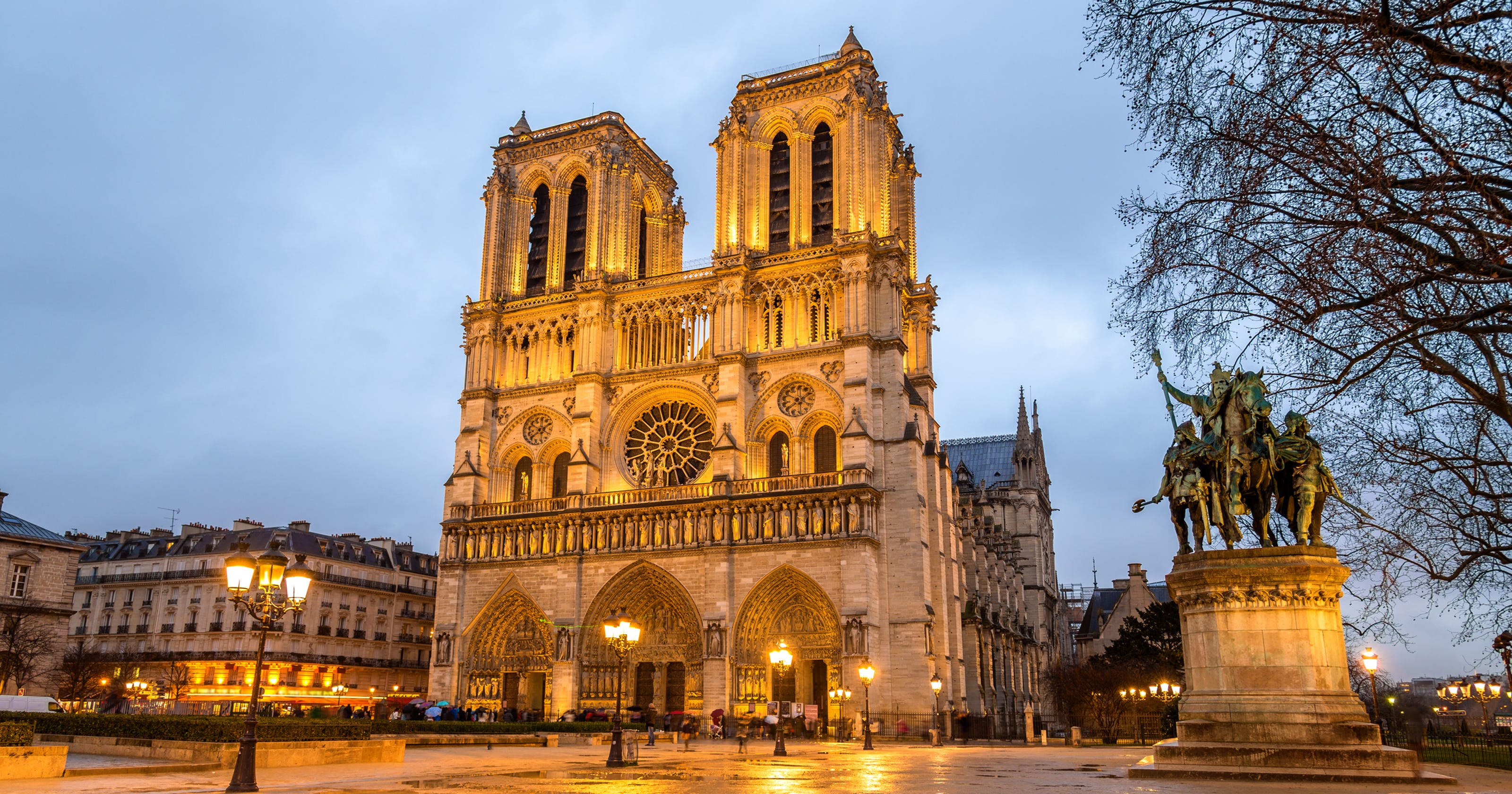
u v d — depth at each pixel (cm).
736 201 9769
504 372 10450
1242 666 2917
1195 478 3133
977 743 8000
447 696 9450
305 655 11106
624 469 9706
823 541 8400
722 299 9512
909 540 8531
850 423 8669
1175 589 3086
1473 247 2169
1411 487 3706
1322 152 1950
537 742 6347
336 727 4150
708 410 9469
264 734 3825
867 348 8875
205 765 3438
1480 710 10725
